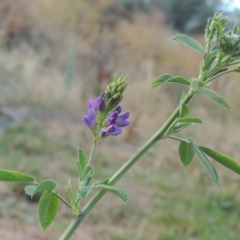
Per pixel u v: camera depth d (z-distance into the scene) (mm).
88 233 6730
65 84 15031
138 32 23906
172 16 34031
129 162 1518
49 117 12805
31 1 20219
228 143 11977
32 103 13500
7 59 14742
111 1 27219
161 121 14867
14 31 18688
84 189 1428
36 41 18891
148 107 15305
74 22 21859
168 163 10602
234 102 15328
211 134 12523
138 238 6648
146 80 16703
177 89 16094
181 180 9672
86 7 24422
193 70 22156
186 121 1538
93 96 15711
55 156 9641
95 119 1561
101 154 10664
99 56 20047
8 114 11734
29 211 6934
